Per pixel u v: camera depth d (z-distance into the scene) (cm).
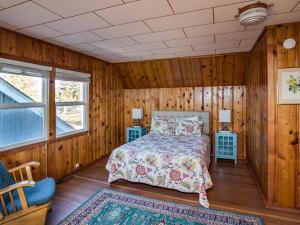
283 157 239
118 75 512
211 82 454
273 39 238
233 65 406
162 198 269
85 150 400
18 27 245
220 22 232
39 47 295
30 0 179
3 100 261
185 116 472
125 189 297
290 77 232
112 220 221
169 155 285
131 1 182
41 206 196
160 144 344
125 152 310
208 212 235
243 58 387
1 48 245
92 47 338
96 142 435
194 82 465
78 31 260
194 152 294
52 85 318
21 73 268
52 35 276
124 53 382
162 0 180
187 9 198
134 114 507
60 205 253
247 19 195
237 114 446
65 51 342
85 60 392
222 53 379
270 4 188
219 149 425
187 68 434
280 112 238
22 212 186
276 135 241
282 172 240
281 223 214
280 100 237
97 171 375
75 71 363
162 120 461
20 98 281
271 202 245
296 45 229
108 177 343
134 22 231
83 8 195
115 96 505
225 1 182
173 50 359
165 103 503
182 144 343
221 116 428
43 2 183
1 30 245
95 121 430
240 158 446
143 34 273
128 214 232
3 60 244
